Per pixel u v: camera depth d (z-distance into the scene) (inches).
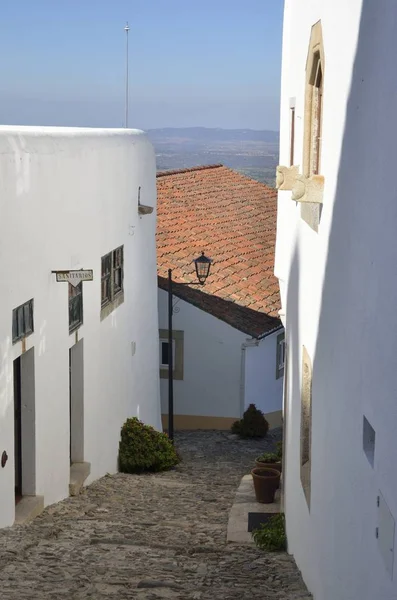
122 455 611.2
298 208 388.8
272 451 741.9
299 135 392.8
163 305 827.4
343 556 241.4
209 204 1066.1
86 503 478.3
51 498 462.3
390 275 191.5
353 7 244.2
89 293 523.2
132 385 646.5
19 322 407.5
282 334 871.7
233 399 823.7
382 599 191.6
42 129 462.0
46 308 442.6
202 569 336.8
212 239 954.1
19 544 354.0
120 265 606.5
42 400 441.1
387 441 190.2
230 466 673.6
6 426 390.6
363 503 215.2
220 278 868.6
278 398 874.1
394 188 189.6
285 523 406.6
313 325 323.3
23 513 414.9
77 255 493.7
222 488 566.3
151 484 564.7
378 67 209.0
